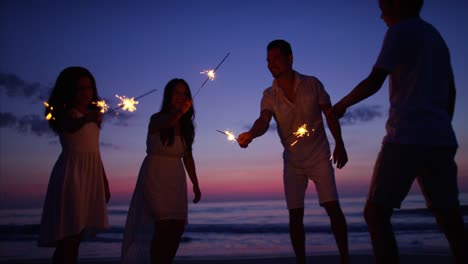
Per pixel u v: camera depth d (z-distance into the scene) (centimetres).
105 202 357
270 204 3669
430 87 253
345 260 383
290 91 402
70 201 319
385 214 254
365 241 1151
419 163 250
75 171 324
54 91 335
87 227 333
